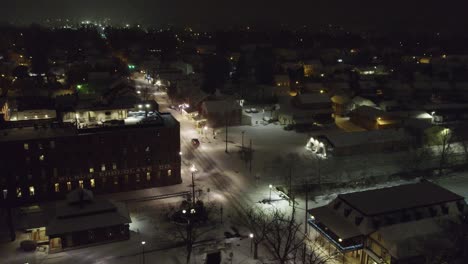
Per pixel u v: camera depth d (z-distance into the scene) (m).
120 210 74.06
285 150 117.56
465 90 187.12
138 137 89.69
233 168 103.25
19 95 168.50
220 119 141.00
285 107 151.75
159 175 93.12
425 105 160.12
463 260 55.81
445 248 58.75
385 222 65.00
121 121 94.06
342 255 65.75
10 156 82.19
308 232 73.12
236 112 142.62
